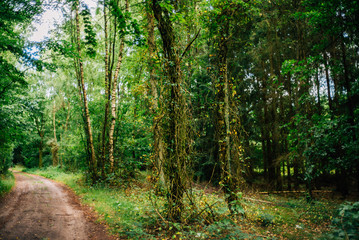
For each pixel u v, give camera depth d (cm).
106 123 1398
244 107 1412
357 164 761
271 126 1405
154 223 556
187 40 741
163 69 567
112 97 1369
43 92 2088
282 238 569
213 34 779
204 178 1318
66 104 2875
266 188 1474
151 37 967
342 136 756
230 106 722
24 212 751
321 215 809
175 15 568
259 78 1559
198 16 791
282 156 1275
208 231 495
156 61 603
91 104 1594
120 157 1389
